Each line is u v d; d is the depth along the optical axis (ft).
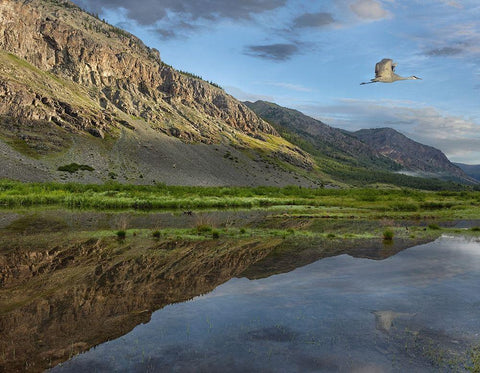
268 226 87.56
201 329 22.95
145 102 651.66
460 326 23.66
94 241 60.03
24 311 26.68
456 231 78.18
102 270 40.22
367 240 63.82
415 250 53.78
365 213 124.67
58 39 565.12
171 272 39.37
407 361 18.62
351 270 40.22
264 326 23.45
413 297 29.94
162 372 17.22
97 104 546.26
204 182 445.37
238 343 20.76
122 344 20.67
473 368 17.85
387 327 23.34
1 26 474.08
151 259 46.39
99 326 23.62
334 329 22.98
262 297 30.01
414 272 39.27
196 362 18.33
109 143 458.50
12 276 37.32
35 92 431.02
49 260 45.32
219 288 32.96
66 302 28.86
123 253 50.31
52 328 23.27
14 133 369.91
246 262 44.73
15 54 489.67
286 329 22.93
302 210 137.69
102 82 618.85
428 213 125.29
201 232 71.31
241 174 547.49
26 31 510.99
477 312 26.37
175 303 28.58
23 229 73.05
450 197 230.07
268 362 18.37
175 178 425.69
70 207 135.74
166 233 69.77
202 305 27.94
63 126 432.25
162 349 19.95
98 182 332.80
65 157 368.27
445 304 28.19
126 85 654.53
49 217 98.27
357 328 23.16
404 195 244.42
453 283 34.50
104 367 17.78
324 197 232.73
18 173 282.77
